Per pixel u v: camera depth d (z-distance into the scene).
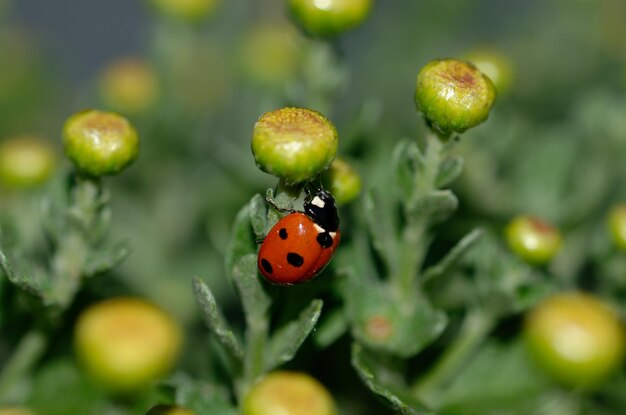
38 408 0.14
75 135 0.13
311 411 0.13
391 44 0.21
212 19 0.19
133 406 0.14
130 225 0.18
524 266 0.14
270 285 0.13
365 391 0.15
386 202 0.15
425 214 0.14
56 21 0.26
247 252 0.13
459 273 0.15
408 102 0.20
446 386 0.15
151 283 0.17
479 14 0.21
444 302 0.15
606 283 0.16
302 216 0.13
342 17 0.15
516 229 0.14
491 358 0.15
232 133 0.19
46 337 0.14
